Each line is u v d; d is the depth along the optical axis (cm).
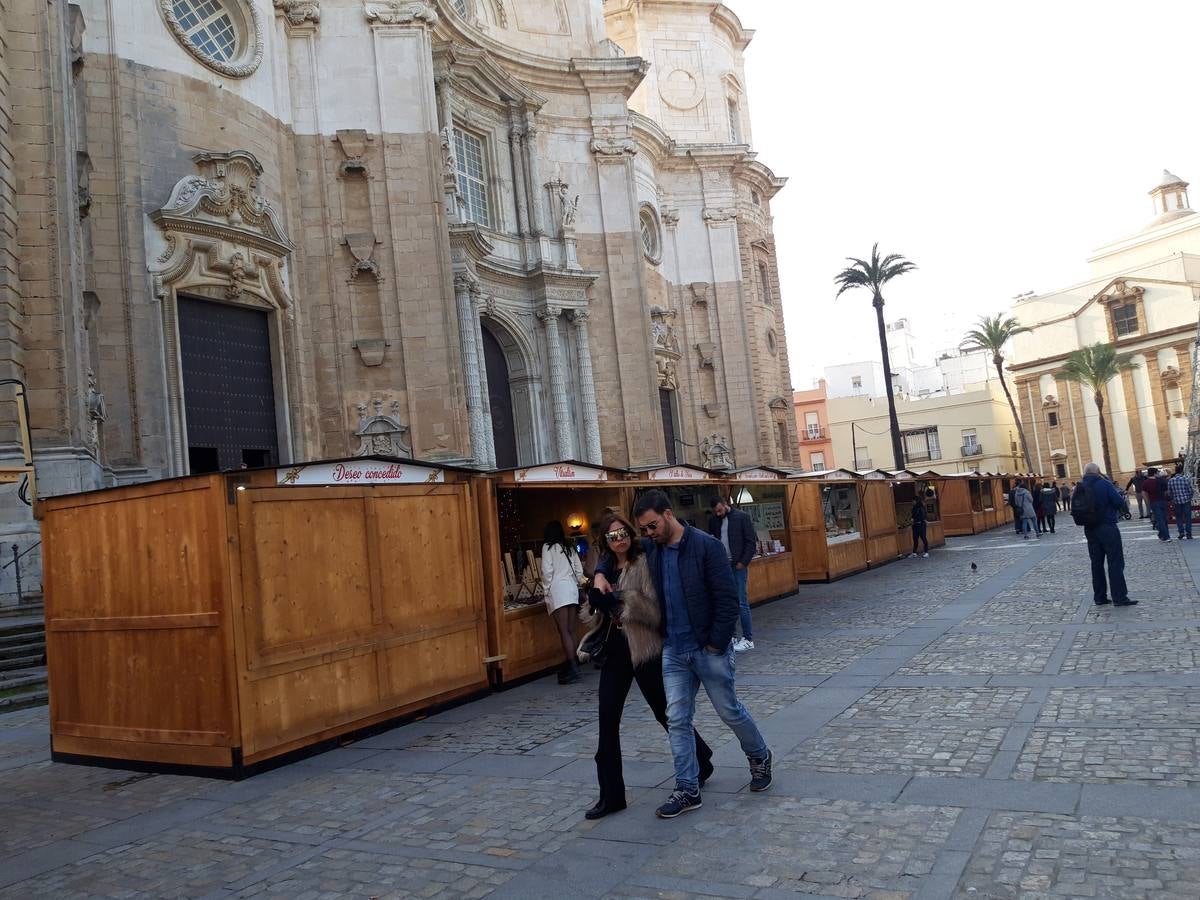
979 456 7612
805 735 703
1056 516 4684
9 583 1423
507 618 1060
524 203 3162
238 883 498
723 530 1196
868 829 496
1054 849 448
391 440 2327
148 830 609
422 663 929
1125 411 6788
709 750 600
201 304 2044
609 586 585
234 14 2205
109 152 1869
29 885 521
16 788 754
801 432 8269
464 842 532
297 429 2203
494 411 3092
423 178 2464
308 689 796
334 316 2350
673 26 4444
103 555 820
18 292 1561
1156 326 6606
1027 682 822
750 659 1081
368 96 2453
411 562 935
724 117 4472
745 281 4297
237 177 2083
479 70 2919
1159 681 779
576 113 3438
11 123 1587
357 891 473
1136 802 501
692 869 465
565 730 802
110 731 805
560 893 450
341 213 2403
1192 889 395
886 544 2488
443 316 2433
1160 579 1501
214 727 741
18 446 1509
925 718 724
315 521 828
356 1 2472
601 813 552
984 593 1536
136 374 1850
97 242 1839
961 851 456
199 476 757
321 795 660
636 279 3441
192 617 754
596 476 1266
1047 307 7250
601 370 3356
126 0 1936
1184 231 6938
